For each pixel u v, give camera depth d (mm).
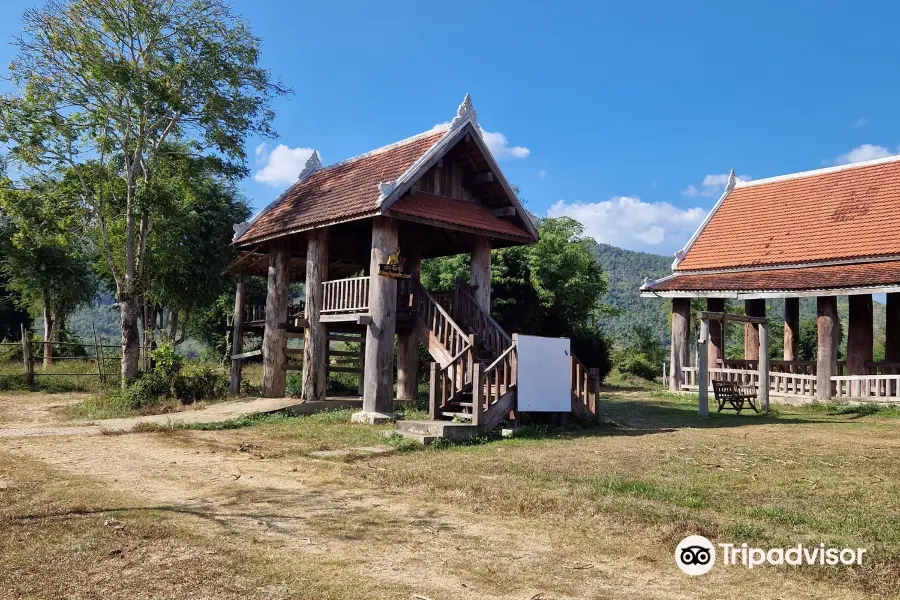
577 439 13477
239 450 12203
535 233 18531
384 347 16188
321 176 20859
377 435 13531
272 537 6855
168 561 6102
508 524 7328
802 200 28266
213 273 35906
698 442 12938
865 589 5562
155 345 28141
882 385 22453
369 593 5434
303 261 23047
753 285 24422
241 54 23172
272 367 20250
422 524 7344
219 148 23938
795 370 26734
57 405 21594
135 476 9883
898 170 26422
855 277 22312
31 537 6727
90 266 39406
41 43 21328
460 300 18266
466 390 15234
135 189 23469
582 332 38969
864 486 8914
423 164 16266
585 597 5418
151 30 22062
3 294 44281
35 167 22516
